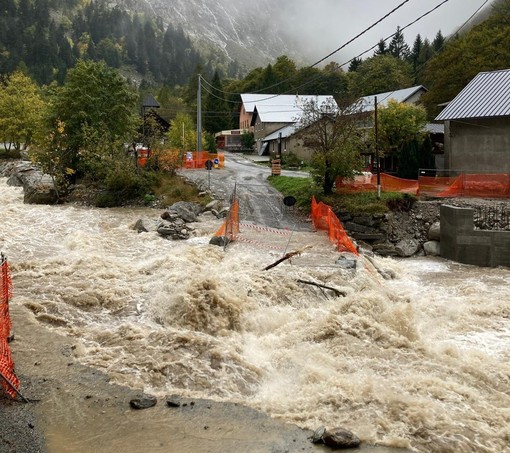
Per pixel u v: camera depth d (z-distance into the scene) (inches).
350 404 365.4
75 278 609.6
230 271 631.2
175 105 3796.8
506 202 1000.2
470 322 551.5
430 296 644.1
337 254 753.6
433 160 1326.3
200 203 1133.7
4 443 315.9
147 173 1278.3
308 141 1104.2
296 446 321.1
